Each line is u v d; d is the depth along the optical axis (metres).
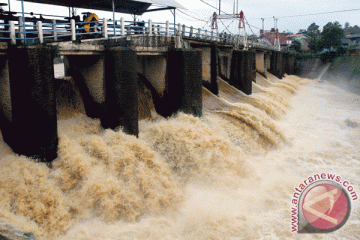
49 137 13.97
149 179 14.77
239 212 14.43
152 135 18.20
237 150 18.72
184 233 12.89
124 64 16.56
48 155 13.99
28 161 13.51
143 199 14.22
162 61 21.17
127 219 13.23
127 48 16.66
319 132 26.58
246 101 30.61
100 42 16.78
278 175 18.12
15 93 13.62
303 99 43.84
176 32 23.59
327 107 37.78
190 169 16.42
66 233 12.05
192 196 15.40
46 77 13.59
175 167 16.52
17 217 11.47
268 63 60.50
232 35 38.38
